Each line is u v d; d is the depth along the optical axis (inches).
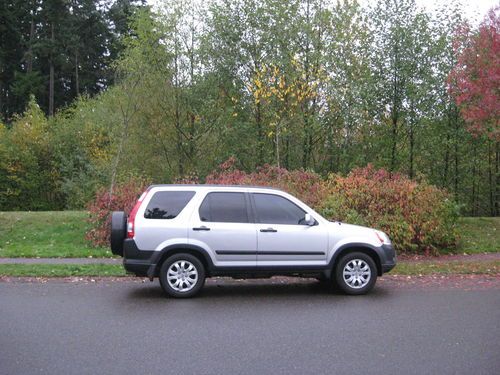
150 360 213.9
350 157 895.7
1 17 1738.4
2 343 236.5
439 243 603.8
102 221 614.2
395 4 839.7
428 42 826.8
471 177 959.0
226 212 349.7
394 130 860.6
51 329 260.4
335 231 357.1
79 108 1387.8
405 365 209.3
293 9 893.2
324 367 206.5
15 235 645.3
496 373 200.7
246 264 345.7
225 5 916.6
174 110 909.2
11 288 371.6
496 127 602.9
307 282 413.4
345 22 877.2
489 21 593.9
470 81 601.0
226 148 930.7
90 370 201.6
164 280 339.9
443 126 863.7
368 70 848.3
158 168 920.9
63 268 444.5
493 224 729.0
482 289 381.1
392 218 570.6
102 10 2112.5
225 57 920.9
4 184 1266.0
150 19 914.1
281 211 357.4
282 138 919.7
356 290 356.2
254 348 231.1
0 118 1485.0
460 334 255.0
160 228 338.6
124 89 829.8
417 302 332.2
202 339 244.7
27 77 1696.6
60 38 1749.5
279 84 845.8
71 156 1219.2
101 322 275.1
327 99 874.1
